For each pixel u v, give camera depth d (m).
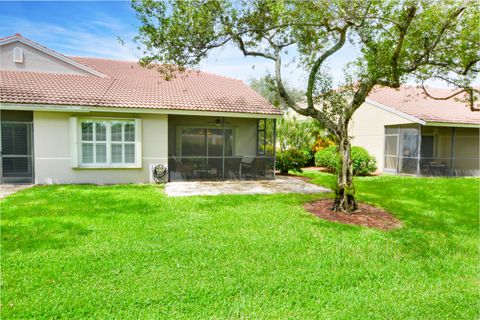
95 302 3.39
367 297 3.70
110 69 16.22
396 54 6.58
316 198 9.34
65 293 3.56
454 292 3.88
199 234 5.70
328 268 4.44
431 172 16.84
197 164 13.02
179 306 3.37
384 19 6.50
